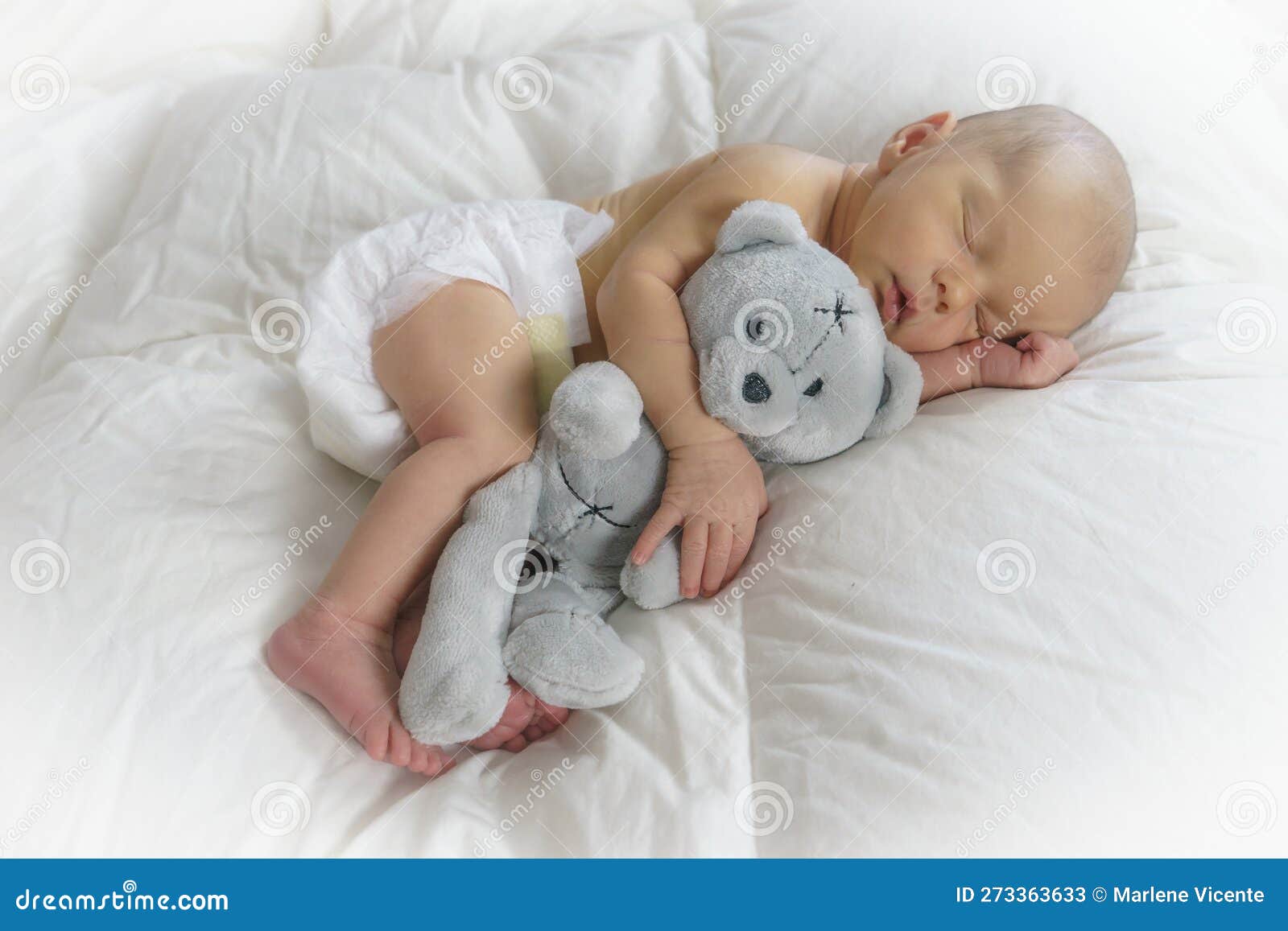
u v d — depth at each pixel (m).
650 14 1.82
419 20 1.80
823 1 1.62
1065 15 1.54
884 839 0.92
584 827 0.97
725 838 0.94
